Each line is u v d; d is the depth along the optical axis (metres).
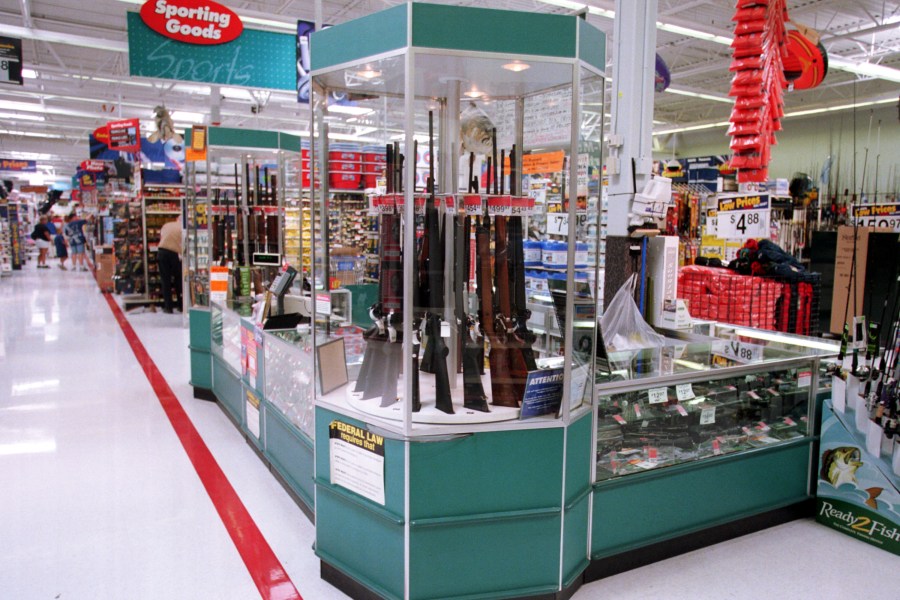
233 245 5.55
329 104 2.72
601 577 2.82
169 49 6.23
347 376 2.86
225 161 5.53
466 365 2.53
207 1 6.27
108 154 13.18
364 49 2.37
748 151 3.97
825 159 14.03
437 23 2.21
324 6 10.53
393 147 2.69
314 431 2.85
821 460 3.40
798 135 16.02
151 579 2.79
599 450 2.79
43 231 20.91
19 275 17.25
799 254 9.69
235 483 3.79
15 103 15.79
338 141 2.76
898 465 3.06
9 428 4.73
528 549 2.48
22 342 7.86
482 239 2.54
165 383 6.06
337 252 2.76
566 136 2.43
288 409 3.57
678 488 2.99
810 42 4.38
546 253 2.54
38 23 11.35
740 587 2.77
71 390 5.77
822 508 3.39
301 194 5.50
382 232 2.57
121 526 3.26
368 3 10.23
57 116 19.06
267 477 3.89
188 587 2.73
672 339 3.87
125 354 7.25
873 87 13.99
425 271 2.50
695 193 8.48
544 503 2.48
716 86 15.48
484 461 2.39
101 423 4.87
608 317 3.79
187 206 6.23
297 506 3.51
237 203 5.55
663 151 20.36
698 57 12.92
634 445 2.95
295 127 20.62
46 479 3.82
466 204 2.52
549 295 2.51
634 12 4.03
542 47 2.29
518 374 2.53
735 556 3.04
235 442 4.50
